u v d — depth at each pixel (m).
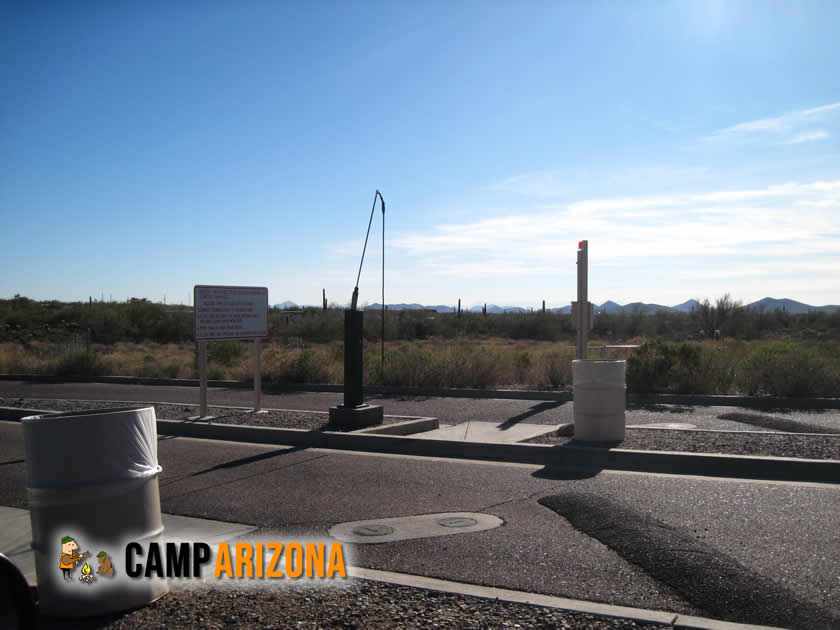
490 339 52.28
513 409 15.73
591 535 6.89
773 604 5.18
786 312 52.81
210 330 14.31
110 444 5.23
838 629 4.80
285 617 5.06
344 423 12.60
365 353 24.44
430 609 5.16
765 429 12.84
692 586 5.52
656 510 7.57
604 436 11.04
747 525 7.00
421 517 7.58
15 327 54.91
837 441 10.70
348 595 5.45
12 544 6.97
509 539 6.79
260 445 12.11
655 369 17.70
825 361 17.86
